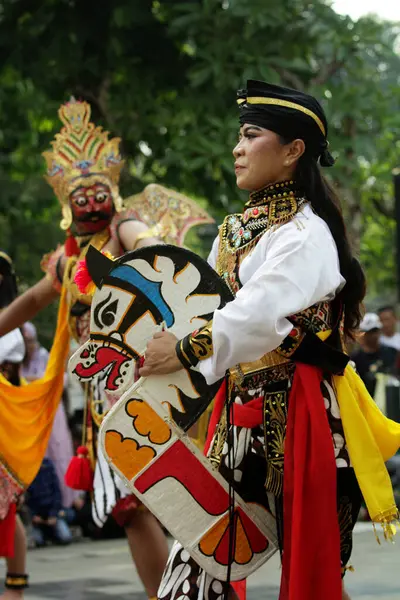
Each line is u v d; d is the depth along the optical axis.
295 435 5.35
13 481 8.50
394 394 15.75
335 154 18.06
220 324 5.24
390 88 19.19
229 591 5.73
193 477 5.55
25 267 20.23
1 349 9.45
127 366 5.55
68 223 8.43
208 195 18.86
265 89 5.58
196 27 17.55
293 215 5.49
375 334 16.41
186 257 5.48
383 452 5.66
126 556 12.29
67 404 15.27
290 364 5.51
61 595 9.63
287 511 5.35
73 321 8.35
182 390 5.50
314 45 17.98
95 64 18.11
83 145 8.50
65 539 13.56
